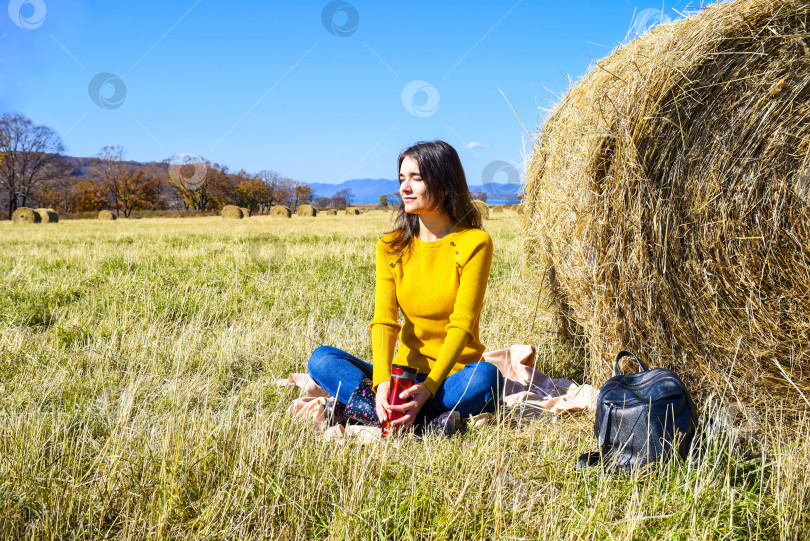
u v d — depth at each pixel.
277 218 36.19
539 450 2.46
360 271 7.23
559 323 3.83
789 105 2.52
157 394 3.06
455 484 2.06
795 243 2.52
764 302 2.60
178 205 64.75
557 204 3.21
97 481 2.03
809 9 2.48
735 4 2.57
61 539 1.75
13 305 4.81
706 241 2.66
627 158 2.66
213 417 2.67
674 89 2.60
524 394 3.16
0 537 1.72
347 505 1.93
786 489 1.99
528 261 3.96
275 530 1.86
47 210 32.56
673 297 2.72
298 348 3.89
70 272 6.94
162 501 1.91
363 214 46.16
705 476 2.13
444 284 2.83
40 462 2.16
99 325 4.31
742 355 2.67
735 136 2.59
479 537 1.81
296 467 2.19
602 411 2.38
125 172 62.44
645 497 2.01
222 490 1.95
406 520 1.88
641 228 2.69
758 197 2.58
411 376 2.66
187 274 6.64
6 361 3.44
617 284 2.81
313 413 2.83
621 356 2.68
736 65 2.58
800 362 2.59
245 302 5.25
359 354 3.88
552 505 1.96
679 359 2.78
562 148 3.19
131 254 8.91
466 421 2.75
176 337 4.17
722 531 1.86
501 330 4.31
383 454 2.22
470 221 2.94
